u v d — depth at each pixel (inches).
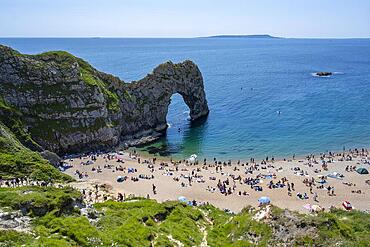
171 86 5049.2
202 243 1433.3
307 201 2731.3
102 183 2898.6
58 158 3454.7
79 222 1272.1
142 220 1515.7
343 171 3348.9
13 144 3036.4
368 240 1295.5
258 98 6830.7
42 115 3809.1
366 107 5890.8
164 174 3312.0
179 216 1679.4
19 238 1096.2
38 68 3969.0
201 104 5506.9
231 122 5187.0
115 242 1219.9
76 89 4077.3
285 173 3324.3
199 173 3353.8
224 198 2797.7
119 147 4151.1
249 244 1343.5
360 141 4212.6
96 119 4060.0
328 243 1254.9
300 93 7258.9
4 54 3846.0
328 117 5290.4
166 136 4630.9
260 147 4092.0
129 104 4601.4
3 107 3531.0
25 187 1549.0
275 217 1421.0
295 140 4298.7
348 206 2544.3
